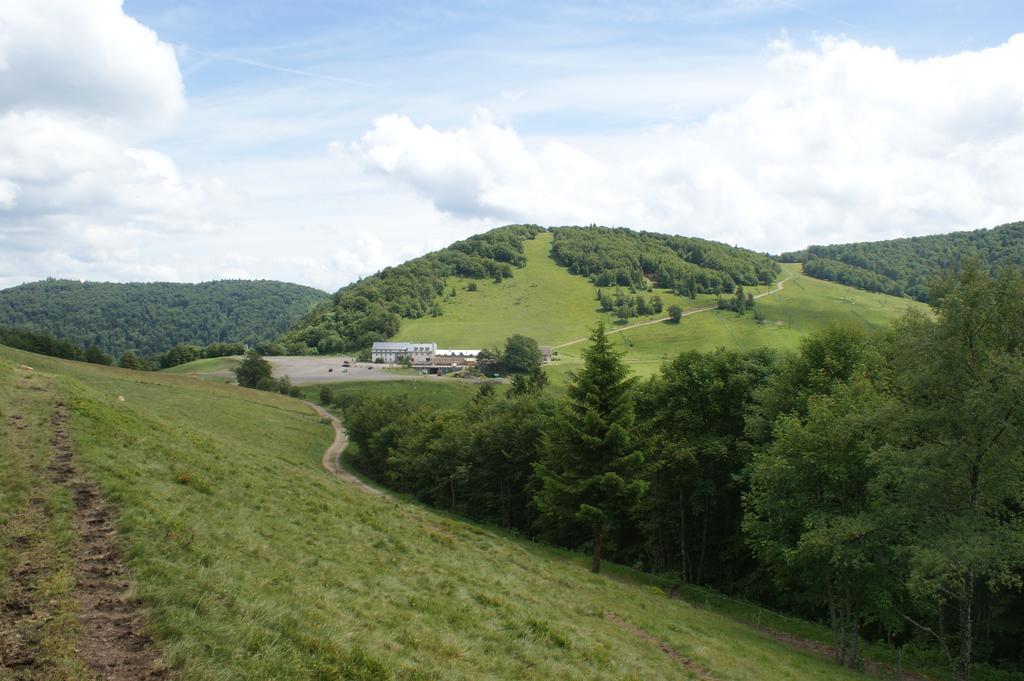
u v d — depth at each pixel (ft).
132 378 289.74
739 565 156.15
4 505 45.55
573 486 128.67
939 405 82.28
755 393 140.46
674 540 175.73
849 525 84.89
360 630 42.86
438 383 564.30
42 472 55.36
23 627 31.30
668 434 157.38
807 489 97.96
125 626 33.40
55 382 101.50
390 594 55.11
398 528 85.61
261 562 50.19
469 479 220.43
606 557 183.93
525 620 59.77
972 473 80.84
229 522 57.93
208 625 35.14
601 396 130.41
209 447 93.91
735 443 146.72
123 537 44.09
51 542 41.60
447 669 41.81
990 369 75.92
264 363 546.26
